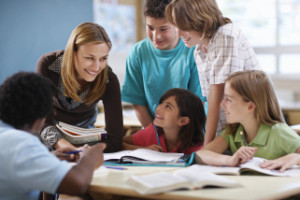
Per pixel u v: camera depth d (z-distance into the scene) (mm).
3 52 3971
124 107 3879
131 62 2084
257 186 1073
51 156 1098
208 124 1626
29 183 1050
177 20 1586
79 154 1381
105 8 4512
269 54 4496
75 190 1056
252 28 4547
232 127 1584
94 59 1550
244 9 4551
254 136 1526
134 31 4707
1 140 1084
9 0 3986
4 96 1126
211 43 1606
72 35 1575
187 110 1735
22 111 1122
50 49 4273
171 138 1787
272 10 4434
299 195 1248
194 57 1880
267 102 1493
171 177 1091
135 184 1064
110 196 1373
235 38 1583
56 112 1731
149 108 2115
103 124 2848
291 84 4383
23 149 1064
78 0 4395
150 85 2037
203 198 972
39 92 1140
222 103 1526
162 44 1885
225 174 1236
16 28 4039
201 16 1564
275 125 1483
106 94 1763
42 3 4184
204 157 1402
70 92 1648
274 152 1460
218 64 1569
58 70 1675
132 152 1583
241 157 1314
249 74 1501
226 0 4625
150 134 1848
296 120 3592
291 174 1227
